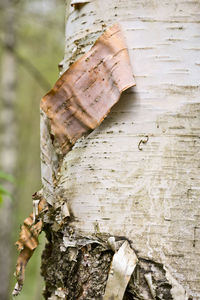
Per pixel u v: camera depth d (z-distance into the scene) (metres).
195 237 1.07
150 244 1.07
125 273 1.05
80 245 1.11
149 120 1.09
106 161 1.11
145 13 1.11
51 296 1.14
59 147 1.19
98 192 1.11
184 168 1.08
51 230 1.19
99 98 1.11
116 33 1.12
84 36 1.17
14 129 4.59
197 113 1.09
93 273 1.09
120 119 1.11
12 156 4.50
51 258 1.18
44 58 4.27
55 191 1.18
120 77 1.09
